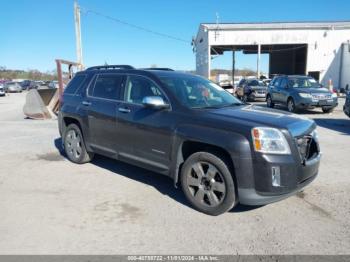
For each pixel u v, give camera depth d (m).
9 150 8.01
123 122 5.39
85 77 6.60
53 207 4.61
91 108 6.08
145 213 4.41
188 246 3.60
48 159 7.16
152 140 4.96
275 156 3.93
